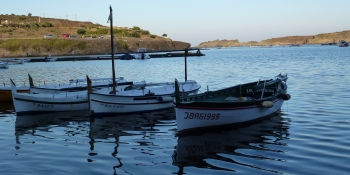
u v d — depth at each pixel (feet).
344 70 141.28
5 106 80.79
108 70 185.06
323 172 35.70
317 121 56.49
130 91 78.18
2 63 207.82
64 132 55.11
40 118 66.54
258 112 58.23
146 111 71.00
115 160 40.86
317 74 129.18
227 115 53.52
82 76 152.25
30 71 184.14
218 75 141.49
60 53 376.07
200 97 59.16
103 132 54.60
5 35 426.51
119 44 421.59
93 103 66.28
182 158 41.16
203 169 37.50
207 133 52.37
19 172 37.29
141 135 52.24
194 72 159.12
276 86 70.85
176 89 49.67
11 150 45.32
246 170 36.86
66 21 640.99
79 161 40.63
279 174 35.53
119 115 68.44
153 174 36.37
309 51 406.41
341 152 41.22
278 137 48.80
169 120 63.10
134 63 243.81
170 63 237.04
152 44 474.90
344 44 553.23
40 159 41.50
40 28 510.17
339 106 67.21
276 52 431.84
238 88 65.77
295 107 68.39
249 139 48.47
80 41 393.09
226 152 43.04
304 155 40.78
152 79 133.59
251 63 219.41
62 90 87.40
